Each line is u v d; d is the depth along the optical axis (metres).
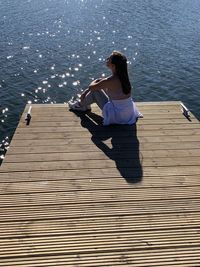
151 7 30.70
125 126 6.73
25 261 3.67
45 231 4.09
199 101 14.15
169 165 5.53
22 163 5.43
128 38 21.92
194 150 5.98
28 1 30.94
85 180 5.08
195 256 3.79
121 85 6.42
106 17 26.88
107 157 5.68
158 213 4.46
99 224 4.23
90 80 15.99
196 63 17.92
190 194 4.86
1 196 4.68
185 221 4.33
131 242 3.96
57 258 3.72
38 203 4.57
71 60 18.11
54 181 5.03
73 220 4.29
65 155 5.70
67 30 23.14
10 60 17.73
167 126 6.79
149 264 3.68
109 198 4.71
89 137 6.29
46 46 19.98
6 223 4.20
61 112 7.21
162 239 4.02
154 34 22.83
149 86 15.34
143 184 5.04
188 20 26.45
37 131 6.42
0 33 21.81
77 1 32.25
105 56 18.81
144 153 5.84
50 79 15.82
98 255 3.77
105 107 6.63
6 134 11.38
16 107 13.19
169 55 19.06
